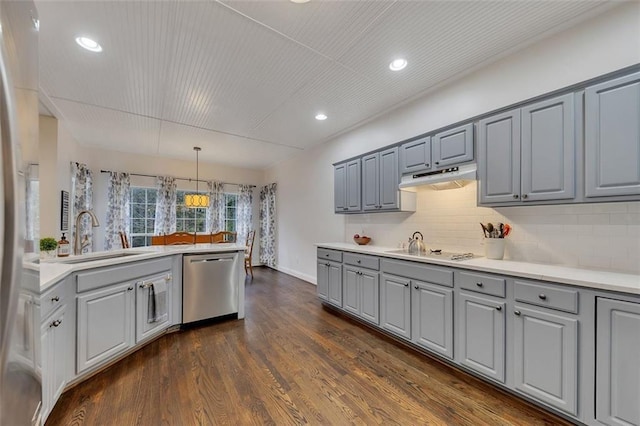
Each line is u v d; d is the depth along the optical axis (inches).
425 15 72.5
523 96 86.5
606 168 61.9
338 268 132.7
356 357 92.2
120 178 202.7
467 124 90.7
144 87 108.7
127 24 73.8
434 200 115.1
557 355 61.0
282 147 198.4
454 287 82.7
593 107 63.8
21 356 28.7
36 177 32.5
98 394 71.7
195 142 184.7
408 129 125.6
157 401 69.1
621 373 52.7
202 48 85.0
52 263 81.6
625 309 52.4
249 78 103.0
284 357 92.2
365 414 64.8
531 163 74.5
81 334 75.4
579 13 72.1
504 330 70.7
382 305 108.1
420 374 81.8
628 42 67.6
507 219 90.0
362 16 72.5
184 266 116.3
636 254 66.1
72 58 88.8
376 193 127.2
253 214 271.0
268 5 68.2
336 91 113.7
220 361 89.4
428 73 101.2
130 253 108.6
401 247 128.7
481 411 65.5
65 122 145.6
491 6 69.4
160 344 102.0
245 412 65.4
